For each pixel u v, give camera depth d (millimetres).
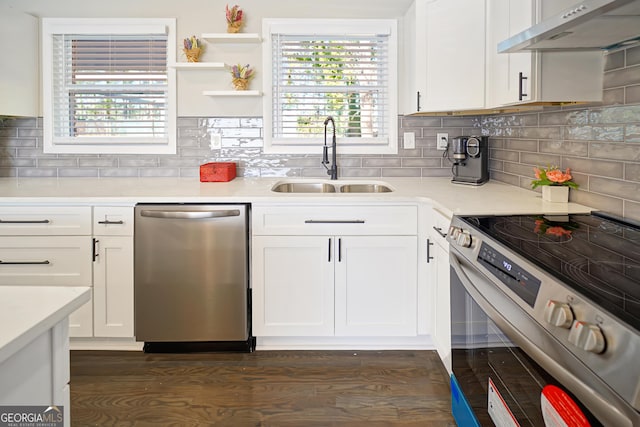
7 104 2980
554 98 1954
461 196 2467
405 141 3344
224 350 2672
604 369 843
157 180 3230
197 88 3297
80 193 2643
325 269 2602
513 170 2854
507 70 2213
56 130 3334
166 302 2582
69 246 2586
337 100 3373
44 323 833
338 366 2496
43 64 3264
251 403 2145
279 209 2570
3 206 2568
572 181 2209
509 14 2174
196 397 2193
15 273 2604
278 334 2635
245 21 3268
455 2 2605
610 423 844
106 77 3316
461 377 1804
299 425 1979
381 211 2570
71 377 2375
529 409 1204
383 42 3334
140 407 2109
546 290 1086
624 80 1814
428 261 2520
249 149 3340
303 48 3318
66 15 3242
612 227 1677
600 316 876
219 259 2553
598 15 1314
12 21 3000
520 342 1187
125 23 3246
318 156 3348
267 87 3295
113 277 2600
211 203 2549
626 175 1817
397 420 2010
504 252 1369
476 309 1616
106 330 2625
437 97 2730
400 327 2623
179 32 3260
